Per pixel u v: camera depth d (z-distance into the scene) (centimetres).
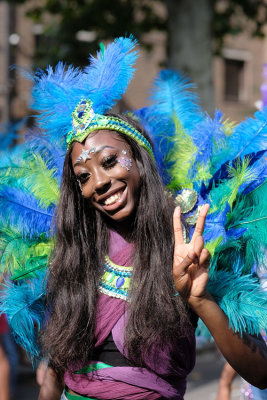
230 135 215
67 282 200
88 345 190
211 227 194
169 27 805
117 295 193
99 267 200
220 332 177
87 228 207
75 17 997
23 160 234
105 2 988
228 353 179
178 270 175
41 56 984
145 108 232
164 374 186
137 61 217
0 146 251
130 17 1009
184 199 204
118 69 210
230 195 195
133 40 215
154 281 189
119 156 196
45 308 210
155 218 196
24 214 220
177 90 233
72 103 212
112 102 211
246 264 196
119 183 195
